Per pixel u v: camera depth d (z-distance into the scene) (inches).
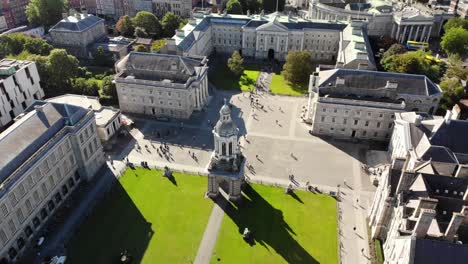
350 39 6929.1
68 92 6092.5
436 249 2492.6
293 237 3659.0
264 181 4365.2
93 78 6737.2
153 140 5093.5
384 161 4660.4
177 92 5403.5
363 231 3720.5
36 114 3858.3
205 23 7805.1
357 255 3472.0
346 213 3929.6
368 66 5935.0
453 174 3604.8
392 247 3112.7
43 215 3806.6
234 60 6825.8
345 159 4763.8
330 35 7539.4
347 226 3777.1
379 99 4997.5
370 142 5118.1
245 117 5629.9
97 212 3922.2
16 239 3437.5
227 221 3833.7
